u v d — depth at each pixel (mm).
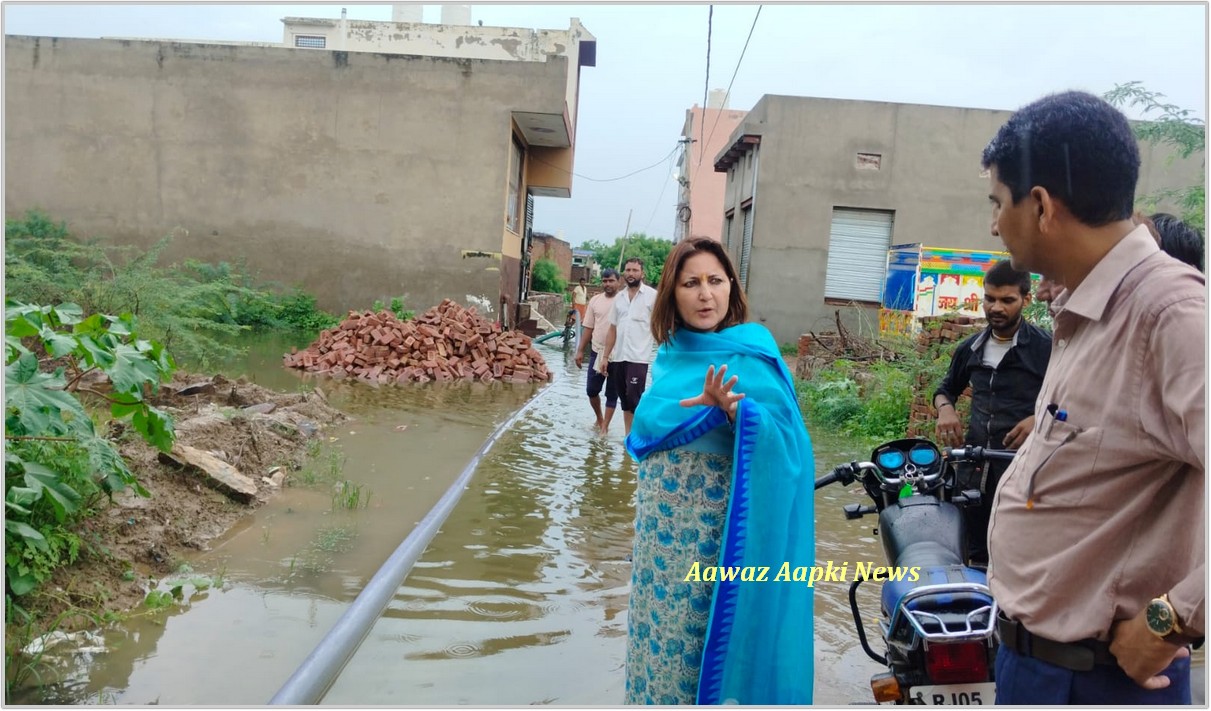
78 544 3787
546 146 25609
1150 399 1778
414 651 3596
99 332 4031
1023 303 4039
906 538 3146
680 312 2736
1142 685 1855
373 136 20672
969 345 4289
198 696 3023
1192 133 7324
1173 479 1807
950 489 3434
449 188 20703
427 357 13109
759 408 2502
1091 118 1883
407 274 20844
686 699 2617
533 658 3596
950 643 2572
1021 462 2092
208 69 20625
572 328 22812
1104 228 1910
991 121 19594
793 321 20141
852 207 19938
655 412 2672
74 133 20703
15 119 20656
